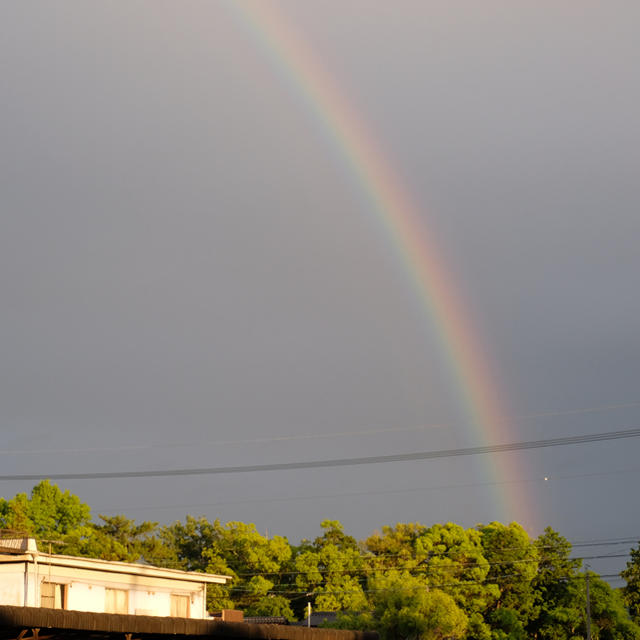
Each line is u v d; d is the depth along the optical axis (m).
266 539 99.56
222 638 34.12
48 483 94.69
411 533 92.44
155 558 98.44
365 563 91.12
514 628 88.75
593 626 94.62
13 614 25.52
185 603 44.06
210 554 98.06
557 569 96.38
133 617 29.30
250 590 92.88
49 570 36.66
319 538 104.75
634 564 105.81
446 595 75.06
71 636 29.16
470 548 88.81
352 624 73.81
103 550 85.31
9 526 88.25
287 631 36.34
